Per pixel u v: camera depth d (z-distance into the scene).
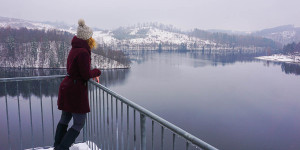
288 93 88.81
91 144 3.24
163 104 67.00
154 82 98.00
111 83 91.12
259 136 49.62
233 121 57.56
